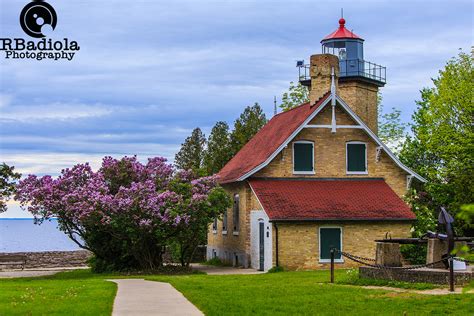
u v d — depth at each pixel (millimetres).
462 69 44531
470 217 8078
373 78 46719
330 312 17094
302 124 37344
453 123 44094
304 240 34438
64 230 35938
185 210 33094
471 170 42594
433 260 23391
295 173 37688
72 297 19828
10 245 114375
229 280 26234
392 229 35594
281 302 18750
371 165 38781
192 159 62375
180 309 17125
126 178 35562
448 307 17422
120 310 16938
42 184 34594
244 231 38156
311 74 40312
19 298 19891
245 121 60156
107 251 35781
